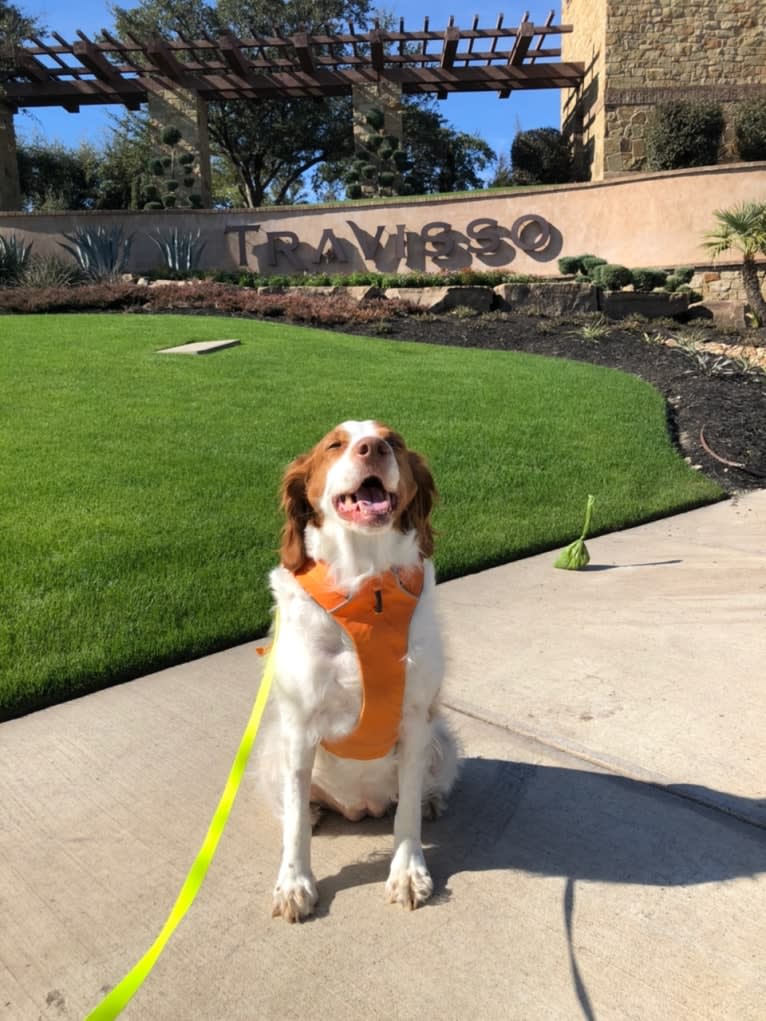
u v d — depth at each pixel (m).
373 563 1.02
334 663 1.00
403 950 0.94
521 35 10.16
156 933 0.97
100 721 1.47
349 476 0.98
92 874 1.07
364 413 3.56
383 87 11.63
